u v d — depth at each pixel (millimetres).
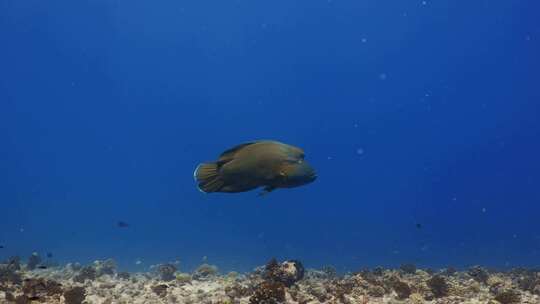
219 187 7617
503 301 12055
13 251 34250
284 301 11703
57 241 45812
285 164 7551
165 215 99688
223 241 49906
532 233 70312
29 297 11133
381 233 68250
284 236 60062
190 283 16406
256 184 7609
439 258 35094
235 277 18125
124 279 18734
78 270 21766
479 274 17359
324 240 54750
